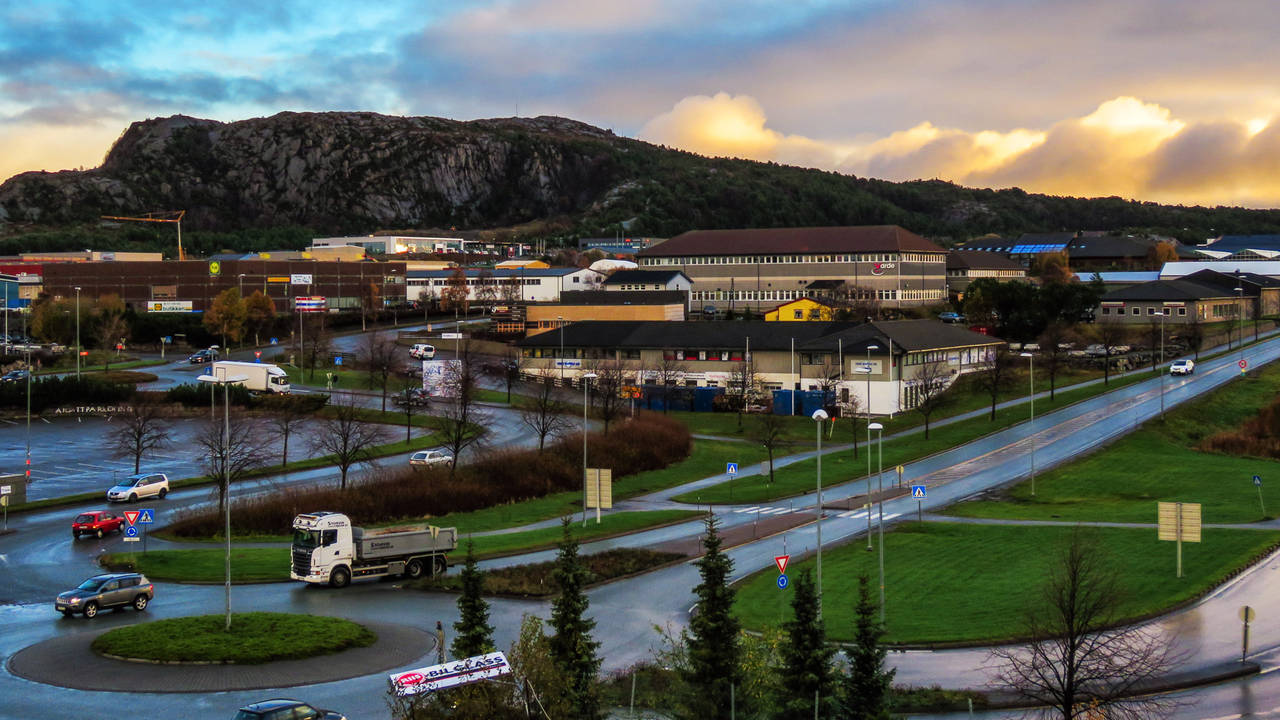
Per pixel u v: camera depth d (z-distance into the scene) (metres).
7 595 67.25
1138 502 98.06
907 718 46.94
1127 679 48.47
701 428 143.88
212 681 49.25
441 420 127.69
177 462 117.12
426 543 72.94
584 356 174.88
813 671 43.41
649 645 57.50
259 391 152.75
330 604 65.12
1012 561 75.06
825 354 155.00
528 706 37.62
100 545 83.38
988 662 54.88
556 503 103.00
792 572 73.56
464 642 43.38
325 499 93.81
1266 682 52.12
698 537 86.12
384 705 46.34
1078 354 189.88
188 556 78.44
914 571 73.25
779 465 120.31
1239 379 161.88
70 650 53.62
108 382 153.25
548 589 68.69
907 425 142.62
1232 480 106.62
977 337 178.62
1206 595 66.81
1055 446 125.44
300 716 40.03
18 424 141.38
